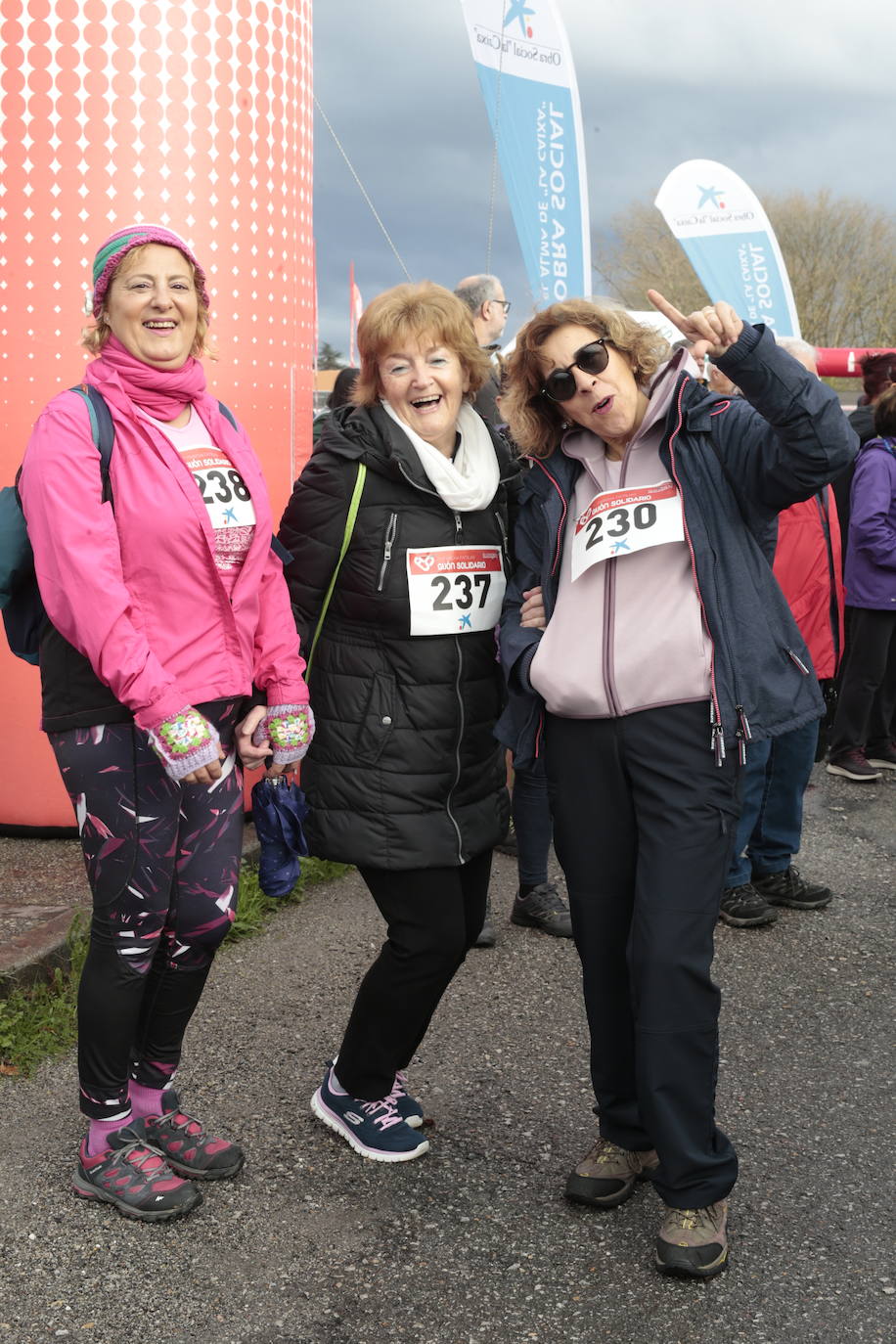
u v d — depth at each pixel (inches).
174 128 174.9
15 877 171.6
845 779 263.1
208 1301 93.6
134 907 102.0
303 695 107.7
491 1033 140.6
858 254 1327.5
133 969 103.5
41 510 95.3
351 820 108.1
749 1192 109.3
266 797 109.3
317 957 160.2
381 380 107.5
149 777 100.3
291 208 191.0
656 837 97.5
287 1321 91.6
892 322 1314.0
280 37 184.1
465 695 109.1
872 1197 109.0
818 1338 90.3
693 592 97.2
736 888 178.7
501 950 164.7
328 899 180.4
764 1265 99.0
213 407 105.6
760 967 163.0
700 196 438.6
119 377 99.1
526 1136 118.8
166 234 99.4
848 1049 139.2
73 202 173.9
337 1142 116.7
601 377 95.7
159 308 98.4
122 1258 98.4
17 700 185.3
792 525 185.2
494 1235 102.5
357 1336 90.0
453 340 106.0
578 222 312.8
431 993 111.1
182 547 98.7
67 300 175.8
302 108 193.2
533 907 171.5
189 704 97.8
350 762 108.4
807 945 171.3
